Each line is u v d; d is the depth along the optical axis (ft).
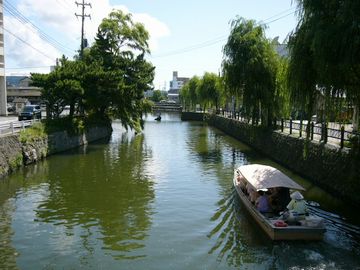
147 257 37.01
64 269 34.60
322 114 56.70
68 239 41.65
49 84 105.70
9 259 36.65
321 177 61.98
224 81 109.81
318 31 45.91
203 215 49.93
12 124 76.07
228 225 46.01
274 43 103.71
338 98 51.67
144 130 179.83
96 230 44.42
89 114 138.82
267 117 102.58
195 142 131.64
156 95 494.18
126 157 96.73
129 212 51.21
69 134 107.96
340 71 47.16
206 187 65.21
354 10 42.45
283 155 83.97
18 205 53.93
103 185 66.28
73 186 65.16
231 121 156.66
